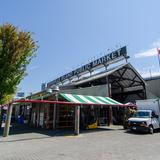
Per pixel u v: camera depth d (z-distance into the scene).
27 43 17.97
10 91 17.33
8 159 8.09
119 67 25.70
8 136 14.98
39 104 25.36
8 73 16.88
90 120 22.20
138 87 29.30
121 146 10.80
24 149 10.13
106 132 17.59
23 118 31.64
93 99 20.23
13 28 17.47
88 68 35.59
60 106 22.67
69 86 28.81
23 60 17.69
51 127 21.81
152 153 8.96
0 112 20.59
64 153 9.10
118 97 31.11
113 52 29.73
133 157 8.22
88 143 11.88
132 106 21.12
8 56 16.98
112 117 25.47
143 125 16.42
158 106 18.31
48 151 9.59
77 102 17.03
